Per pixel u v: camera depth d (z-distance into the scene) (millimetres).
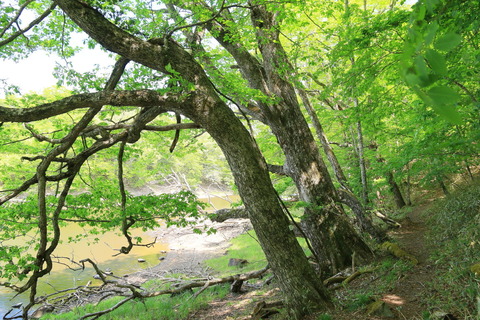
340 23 8742
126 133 7102
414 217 14375
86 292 13828
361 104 8297
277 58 9555
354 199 11898
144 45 6113
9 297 14391
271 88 10188
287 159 10648
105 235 24453
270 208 6480
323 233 10203
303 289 6504
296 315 6512
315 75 8023
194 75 6379
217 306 10094
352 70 6965
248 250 18297
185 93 6117
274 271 6695
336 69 7820
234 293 11398
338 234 10117
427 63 621
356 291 7625
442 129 7652
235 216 13555
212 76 8055
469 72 5375
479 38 4941
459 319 4957
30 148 8766
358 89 7398
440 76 615
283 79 9828
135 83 7230
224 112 6422
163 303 10891
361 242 10148
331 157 12906
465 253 6887
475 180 11789
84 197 8352
